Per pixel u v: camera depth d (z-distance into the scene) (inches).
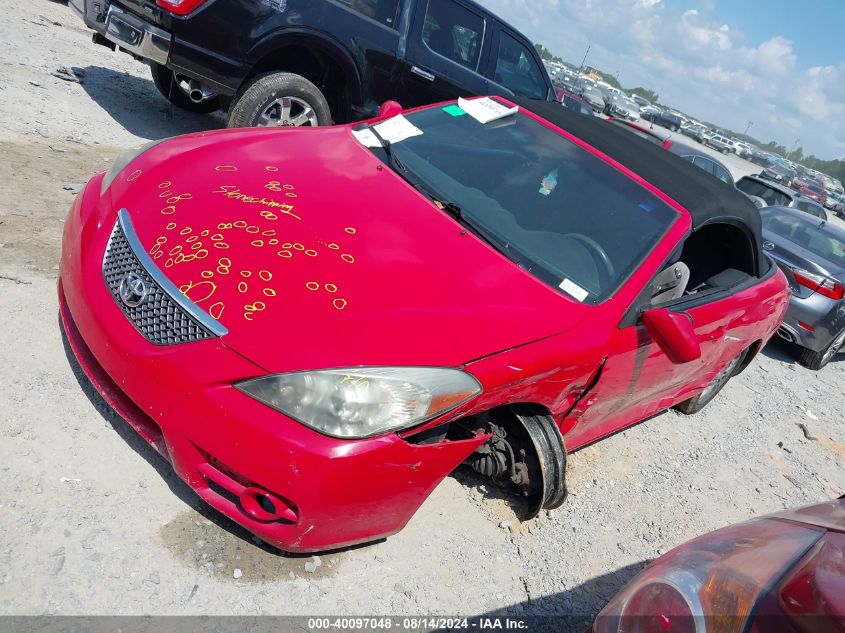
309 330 83.0
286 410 78.1
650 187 130.0
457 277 101.0
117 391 90.1
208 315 83.1
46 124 204.1
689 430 185.5
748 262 158.7
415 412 82.4
